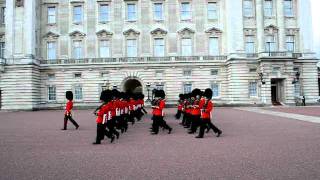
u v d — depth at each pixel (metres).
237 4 59.75
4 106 58.69
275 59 57.12
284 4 61.47
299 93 60.47
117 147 16.39
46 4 62.53
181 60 60.84
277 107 53.44
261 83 57.72
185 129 24.50
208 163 12.36
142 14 61.88
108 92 17.95
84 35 61.81
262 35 59.31
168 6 61.84
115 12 61.97
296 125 25.33
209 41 61.62
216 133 21.31
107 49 61.97
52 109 60.38
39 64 61.50
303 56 60.62
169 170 11.37
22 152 15.23
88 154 14.57
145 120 32.50
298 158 12.98
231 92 58.88
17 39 59.16
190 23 61.75
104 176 10.69
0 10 62.75
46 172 11.31
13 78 58.69
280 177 10.22
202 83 60.94
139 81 61.22
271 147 15.61
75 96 61.59
